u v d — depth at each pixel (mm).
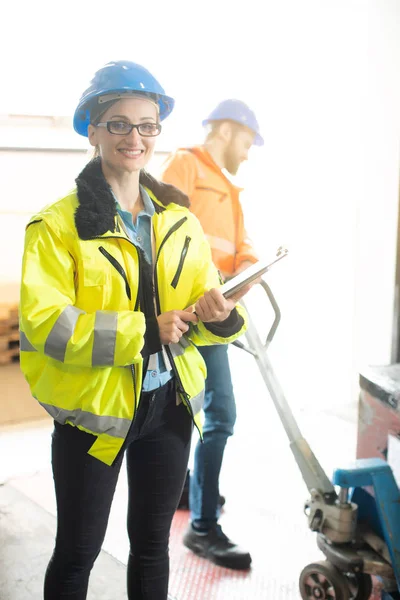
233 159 2016
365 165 2740
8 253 3572
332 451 2742
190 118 3775
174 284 1262
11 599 1749
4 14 3342
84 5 3451
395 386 1674
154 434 1289
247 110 1975
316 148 3256
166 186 1329
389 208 2643
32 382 1231
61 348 1090
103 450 1188
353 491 1711
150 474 1302
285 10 3281
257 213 3609
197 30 3609
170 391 1282
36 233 1131
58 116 3559
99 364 1105
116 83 1140
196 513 1988
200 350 1865
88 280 1142
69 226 1134
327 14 3068
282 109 3416
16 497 2322
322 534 1641
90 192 1152
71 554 1233
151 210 1267
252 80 3518
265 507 2305
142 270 1198
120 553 1997
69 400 1166
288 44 3309
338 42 3035
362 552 1587
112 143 1185
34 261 1114
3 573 1864
